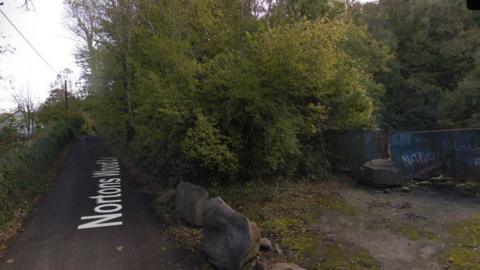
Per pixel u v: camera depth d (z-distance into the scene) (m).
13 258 5.03
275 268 4.00
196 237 5.52
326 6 13.42
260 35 7.75
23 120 11.80
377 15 24.41
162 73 8.59
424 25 22.50
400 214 6.16
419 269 4.20
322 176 8.93
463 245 4.80
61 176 11.92
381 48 18.78
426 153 8.14
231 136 7.32
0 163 7.66
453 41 20.72
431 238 5.09
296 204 6.84
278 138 7.17
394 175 7.83
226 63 7.51
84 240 5.64
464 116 17.48
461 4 21.23
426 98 21.83
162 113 7.08
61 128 21.16
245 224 4.38
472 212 6.11
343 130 9.45
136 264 4.71
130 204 7.88
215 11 9.48
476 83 16.64
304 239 5.16
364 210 6.45
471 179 7.59
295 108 7.90
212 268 4.47
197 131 6.64
